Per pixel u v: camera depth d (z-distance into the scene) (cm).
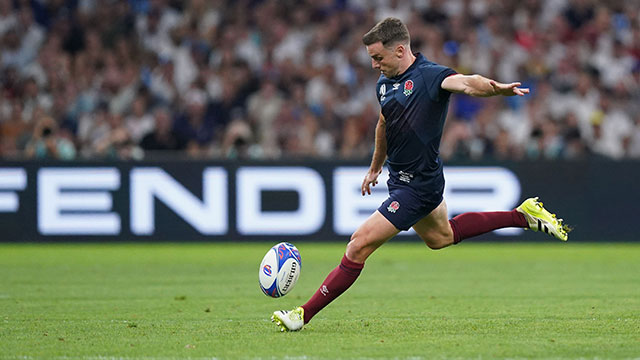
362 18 7075
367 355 1897
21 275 3766
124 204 5031
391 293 3141
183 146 5709
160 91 6556
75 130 6381
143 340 2123
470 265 4150
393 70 2164
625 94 6800
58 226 5012
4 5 7056
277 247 2270
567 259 4409
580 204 5109
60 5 7162
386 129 2198
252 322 2436
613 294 3092
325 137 6100
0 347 2034
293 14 7162
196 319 2508
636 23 7325
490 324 2375
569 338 2127
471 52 6838
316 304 2225
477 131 5944
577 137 5878
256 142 5991
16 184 4997
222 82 6462
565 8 7262
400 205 2159
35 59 6919
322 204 5047
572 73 6812
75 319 2519
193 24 7000
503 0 7206
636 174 5094
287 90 6506
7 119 6259
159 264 4206
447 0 7244
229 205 5044
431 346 2009
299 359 1856
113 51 6925
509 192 5062
